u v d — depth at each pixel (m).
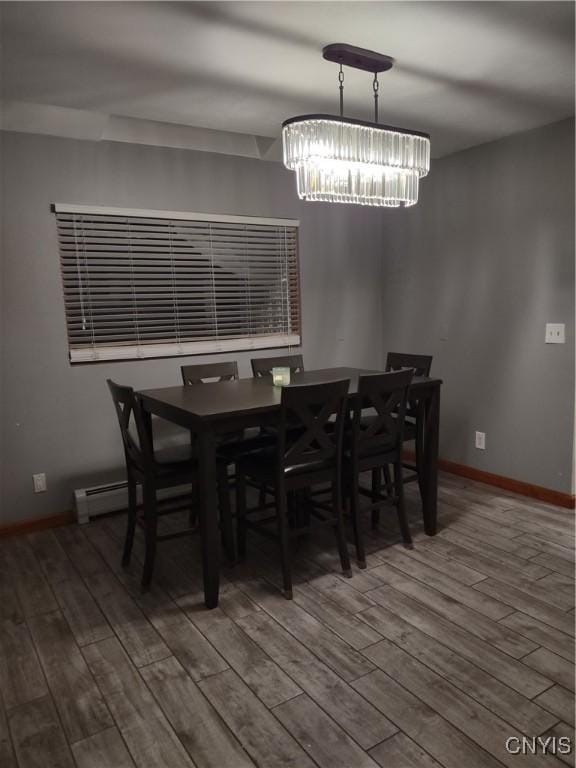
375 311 4.54
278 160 3.87
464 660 1.92
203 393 2.77
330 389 2.38
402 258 4.31
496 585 2.41
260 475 2.49
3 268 3.01
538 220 3.29
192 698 1.78
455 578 2.49
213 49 2.17
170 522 3.33
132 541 2.71
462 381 3.90
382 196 2.58
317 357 4.28
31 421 3.17
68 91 2.60
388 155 2.37
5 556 2.88
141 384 3.51
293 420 2.51
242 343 3.90
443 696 1.75
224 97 2.71
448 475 4.00
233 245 3.81
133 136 3.30
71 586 2.54
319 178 2.43
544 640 2.02
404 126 3.18
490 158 3.54
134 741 1.61
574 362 3.18
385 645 2.01
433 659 1.93
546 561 2.63
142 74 2.41
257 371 3.58
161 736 1.62
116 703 1.77
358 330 4.46
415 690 1.78
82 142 3.16
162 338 3.59
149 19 1.91
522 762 1.49
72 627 2.21
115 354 3.38
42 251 3.11
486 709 1.69
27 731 1.67
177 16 1.89
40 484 3.23
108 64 2.30
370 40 2.10
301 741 1.58
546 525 3.05
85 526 3.27
